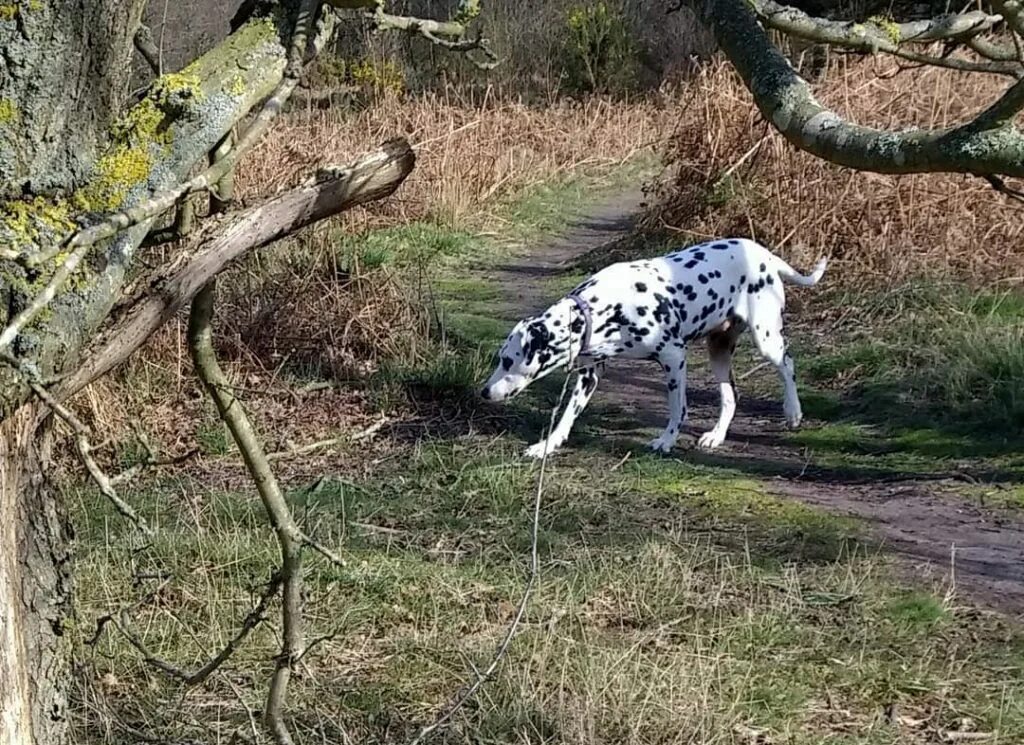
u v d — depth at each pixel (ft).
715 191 41.45
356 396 28.27
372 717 13.35
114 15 6.63
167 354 27.94
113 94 6.80
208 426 26.22
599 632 15.24
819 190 37.76
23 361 5.92
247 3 7.42
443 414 27.35
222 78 6.93
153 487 22.38
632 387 29.89
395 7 75.56
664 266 23.70
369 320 30.89
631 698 13.26
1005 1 14.05
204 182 6.18
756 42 14.52
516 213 56.44
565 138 72.84
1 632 7.04
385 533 19.22
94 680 13.53
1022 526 19.22
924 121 38.04
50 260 6.45
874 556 17.88
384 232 48.98
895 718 13.21
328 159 44.06
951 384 25.39
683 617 15.64
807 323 33.45
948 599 16.08
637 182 71.31
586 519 19.60
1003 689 13.55
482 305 38.14
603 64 92.32
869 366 28.35
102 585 16.38
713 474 22.31
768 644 14.88
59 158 6.61
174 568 17.20
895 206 36.04
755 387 29.30
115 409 24.89
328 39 7.45
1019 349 25.80
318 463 24.38
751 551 18.19
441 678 14.28
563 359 22.93
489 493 20.99
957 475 21.77
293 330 30.32
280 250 32.63
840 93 39.04
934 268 33.53
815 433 25.08
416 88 74.54
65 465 22.89
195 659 14.66
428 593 16.52
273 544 18.15
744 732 12.86
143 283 7.55
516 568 17.39
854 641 14.98
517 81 85.71
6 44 6.40
